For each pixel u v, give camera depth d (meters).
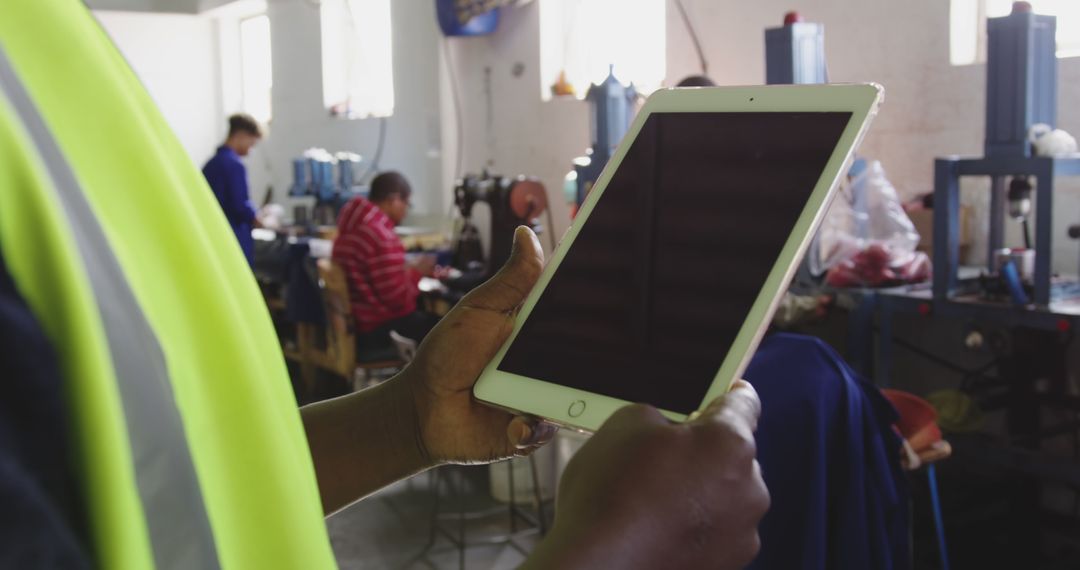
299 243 4.69
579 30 5.02
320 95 7.27
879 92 0.69
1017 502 3.11
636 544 0.44
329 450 0.78
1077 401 2.96
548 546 0.45
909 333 3.58
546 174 5.28
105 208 0.35
